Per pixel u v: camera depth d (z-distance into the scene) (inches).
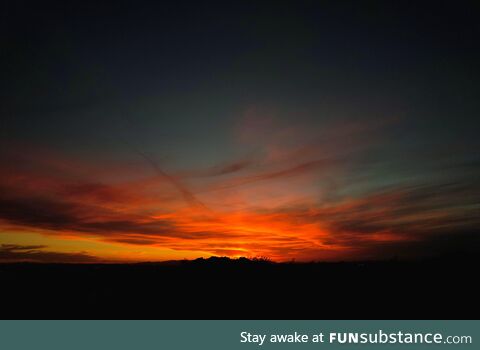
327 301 610.5
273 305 601.9
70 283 801.6
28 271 962.7
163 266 1014.4
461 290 627.8
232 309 587.2
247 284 749.9
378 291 653.3
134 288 748.0
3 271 948.6
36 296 687.1
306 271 852.0
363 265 887.1
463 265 806.5
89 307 614.5
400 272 786.2
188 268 941.8
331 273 820.6
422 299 593.0
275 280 775.7
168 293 698.2
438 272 761.6
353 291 661.9
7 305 627.5
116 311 590.9
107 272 937.5
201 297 663.8
